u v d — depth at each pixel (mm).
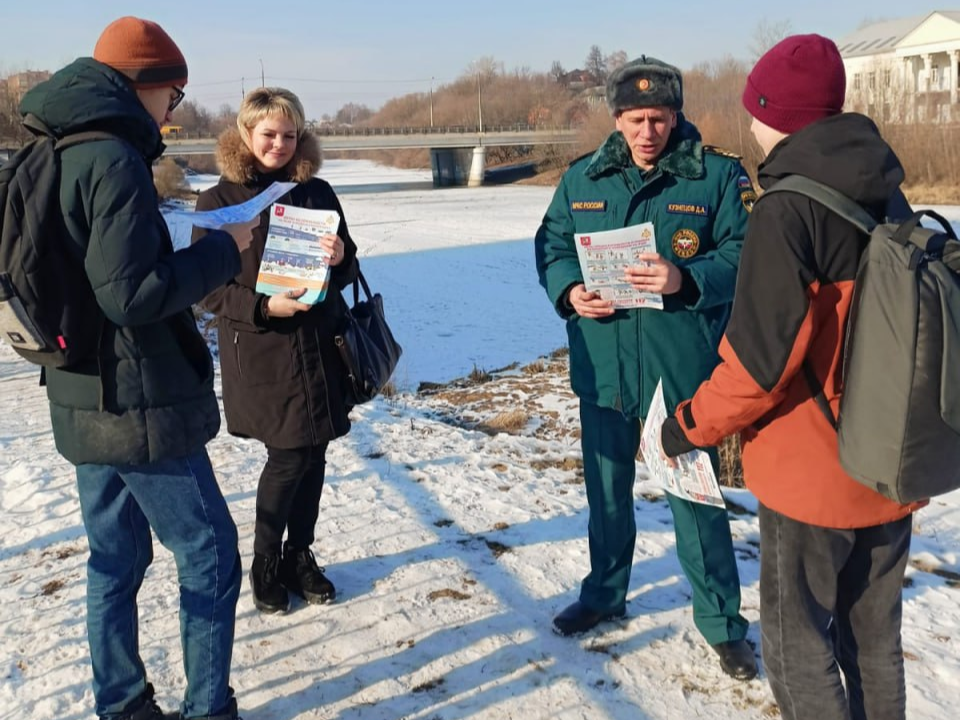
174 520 2744
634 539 3611
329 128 77438
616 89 3230
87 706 3139
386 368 3713
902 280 2139
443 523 4629
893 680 2514
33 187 2381
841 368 2324
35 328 2412
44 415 7320
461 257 22906
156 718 2936
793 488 2379
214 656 2844
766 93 2463
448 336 13188
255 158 3527
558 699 3141
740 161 3389
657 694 3164
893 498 2182
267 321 3414
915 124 41781
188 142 62438
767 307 2258
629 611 3723
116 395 2559
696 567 3332
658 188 3348
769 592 2502
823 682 2416
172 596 3879
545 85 122812
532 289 17516
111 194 2355
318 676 3309
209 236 2676
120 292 2367
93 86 2428
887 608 2510
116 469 2742
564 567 4113
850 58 82875
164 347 2619
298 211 3379
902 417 2125
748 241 2324
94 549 2844
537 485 5168
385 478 5277
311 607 3787
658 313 3328
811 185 2266
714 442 2500
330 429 3553
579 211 3467
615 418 3484
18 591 3975
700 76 59688
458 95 128625
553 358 11305
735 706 3096
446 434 6293
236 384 3545
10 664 3396
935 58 77312
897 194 2406
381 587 3947
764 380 2279
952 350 2111
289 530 3814
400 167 111375
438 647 3477
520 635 3551
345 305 3744
